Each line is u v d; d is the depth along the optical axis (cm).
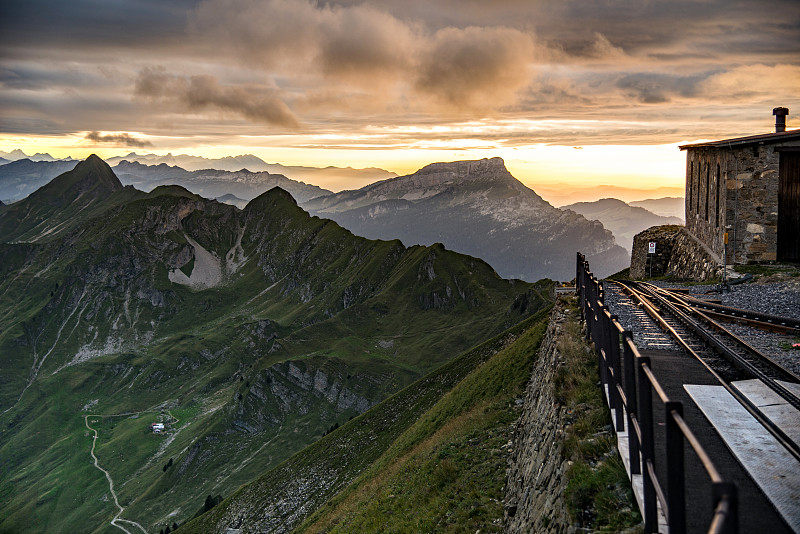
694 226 5059
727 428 1155
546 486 1462
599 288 1814
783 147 3769
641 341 2053
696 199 4991
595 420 1372
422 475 2927
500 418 3091
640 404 866
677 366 1672
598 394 1533
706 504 858
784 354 1812
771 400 1349
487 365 5016
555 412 1631
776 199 3803
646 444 855
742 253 3891
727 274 3712
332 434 9212
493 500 2166
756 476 930
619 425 1221
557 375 1802
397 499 2916
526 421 2514
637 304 2973
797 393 1349
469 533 1978
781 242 3831
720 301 2916
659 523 861
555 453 1434
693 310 2548
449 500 2359
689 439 601
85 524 19988
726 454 1036
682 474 677
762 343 1983
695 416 1231
